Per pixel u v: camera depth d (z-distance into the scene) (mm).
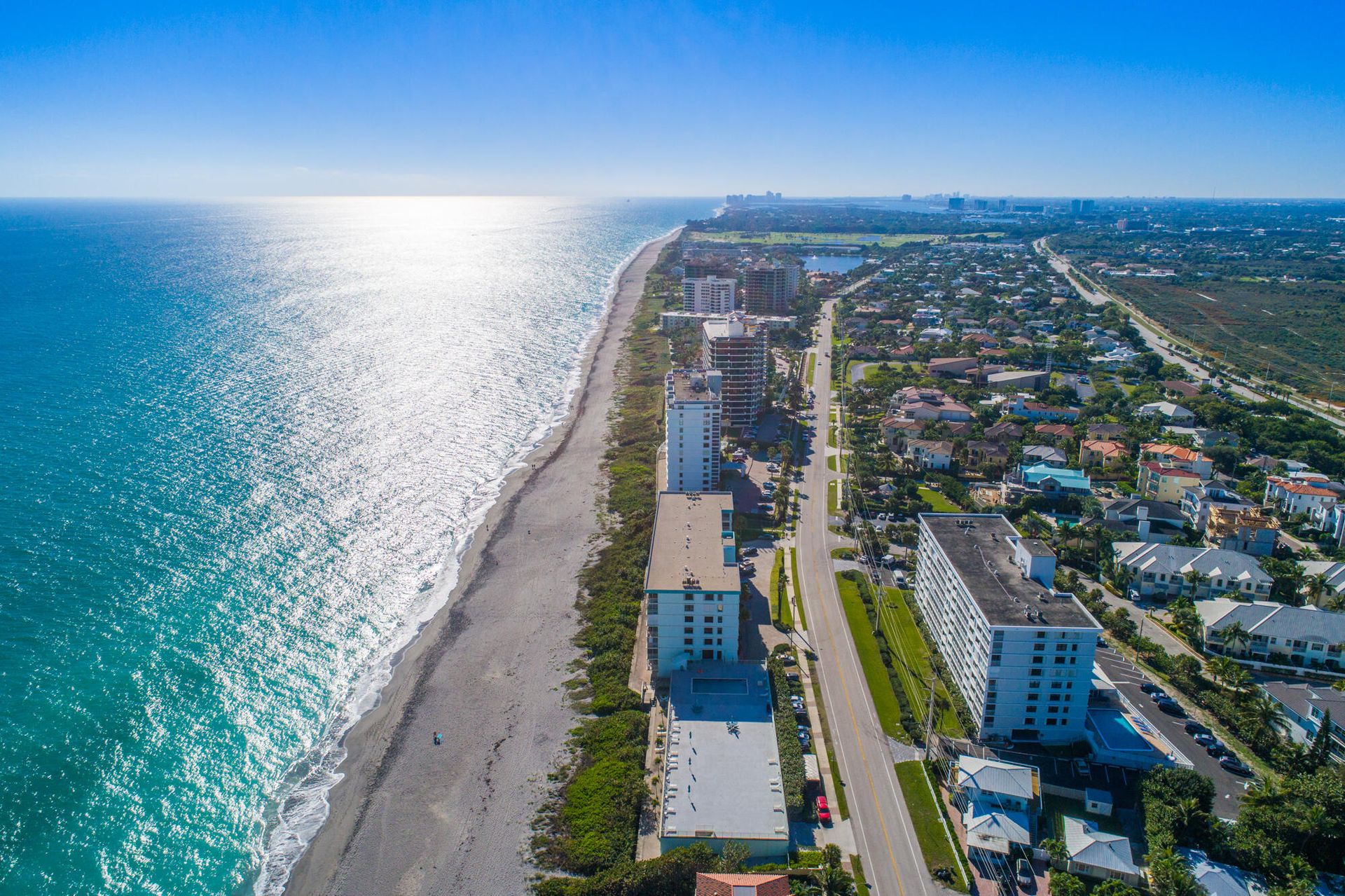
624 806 118812
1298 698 132750
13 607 161500
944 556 153625
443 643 164625
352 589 181250
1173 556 177375
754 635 163500
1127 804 117250
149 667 149875
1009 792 113438
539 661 158500
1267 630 151250
